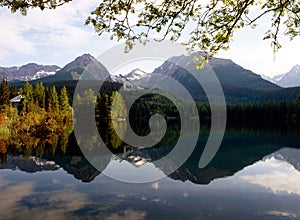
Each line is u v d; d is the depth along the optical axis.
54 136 34.22
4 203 10.02
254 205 9.91
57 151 21.98
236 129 52.38
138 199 10.46
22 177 13.72
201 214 9.09
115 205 9.79
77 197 10.67
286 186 12.29
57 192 11.29
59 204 9.90
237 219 8.66
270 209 9.56
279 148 25.23
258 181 13.13
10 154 20.44
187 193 11.18
